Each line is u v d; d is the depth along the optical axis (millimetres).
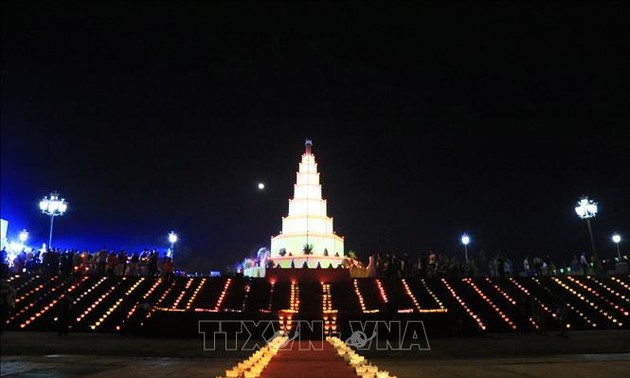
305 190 71000
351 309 30500
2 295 9562
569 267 49469
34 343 19562
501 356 15594
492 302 31000
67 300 24156
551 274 40781
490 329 27344
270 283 33938
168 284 32844
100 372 11211
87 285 32125
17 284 31750
